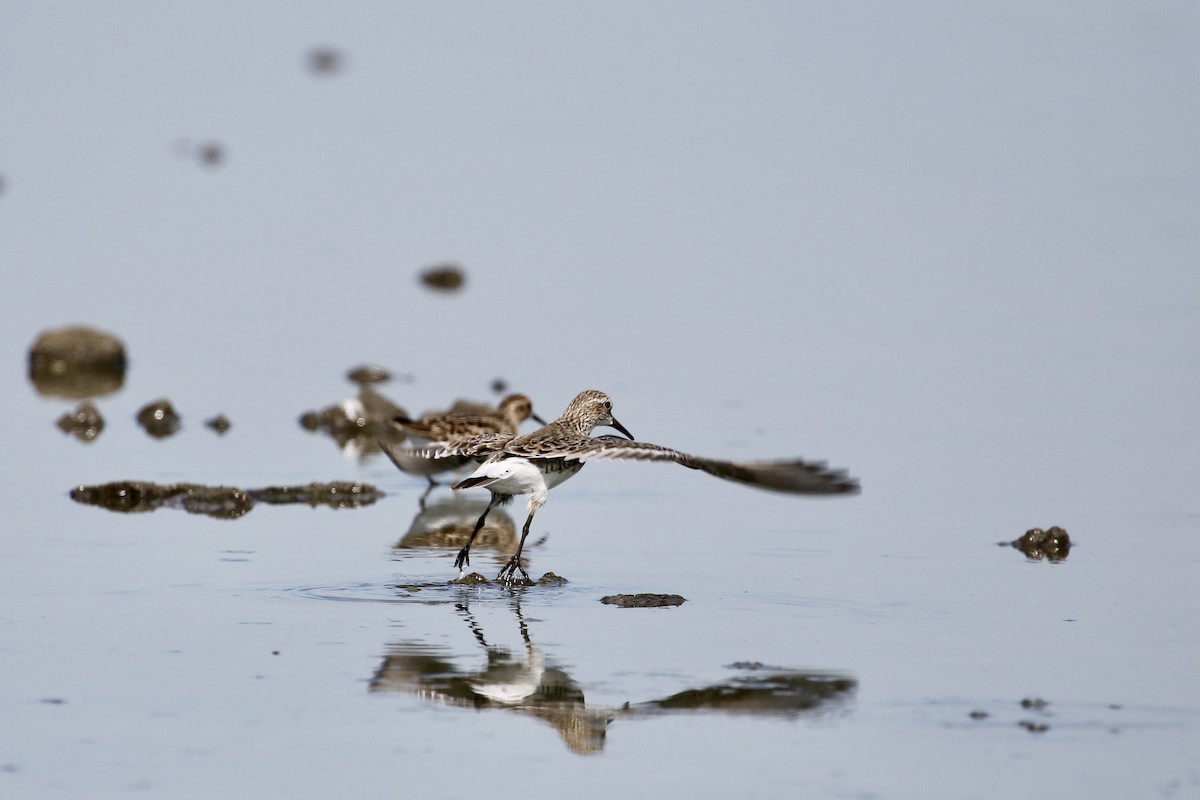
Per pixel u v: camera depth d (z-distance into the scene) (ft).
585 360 68.74
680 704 31.86
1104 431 56.49
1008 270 81.46
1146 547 43.60
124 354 69.92
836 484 31.76
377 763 28.76
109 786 27.53
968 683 32.96
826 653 34.91
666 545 44.93
